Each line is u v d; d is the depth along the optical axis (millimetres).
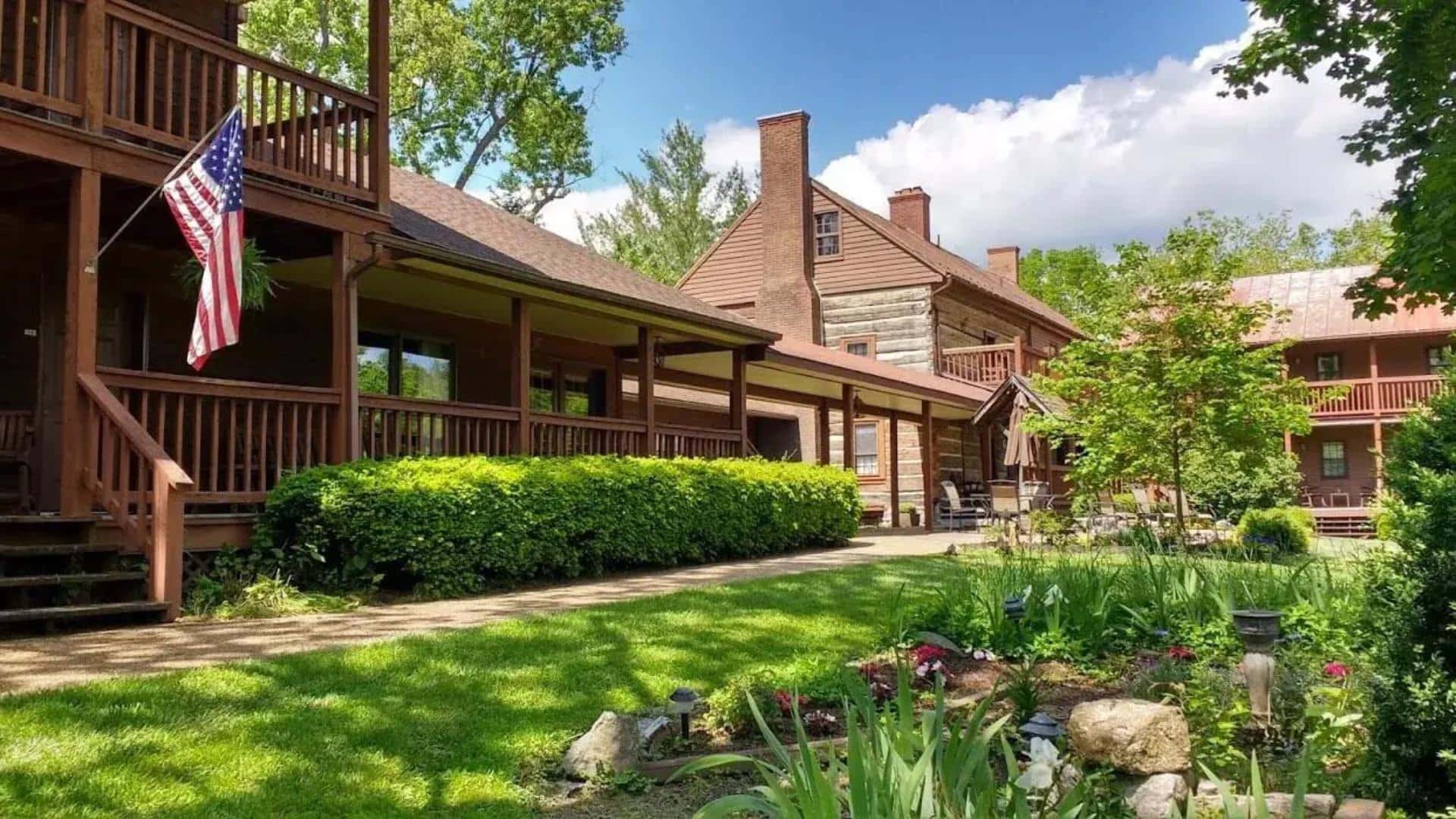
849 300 26516
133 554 7805
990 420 20219
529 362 11586
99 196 7883
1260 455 13562
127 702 4734
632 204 45500
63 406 7621
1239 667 5910
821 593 8938
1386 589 3928
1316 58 9375
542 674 5801
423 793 4195
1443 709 3559
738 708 5199
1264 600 7391
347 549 8602
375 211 10352
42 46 7711
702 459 13203
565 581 10031
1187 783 4160
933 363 25312
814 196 27406
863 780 2895
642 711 5449
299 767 4254
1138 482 15039
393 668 5680
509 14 31375
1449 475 3857
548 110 32125
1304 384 13719
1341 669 5520
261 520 8602
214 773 4109
